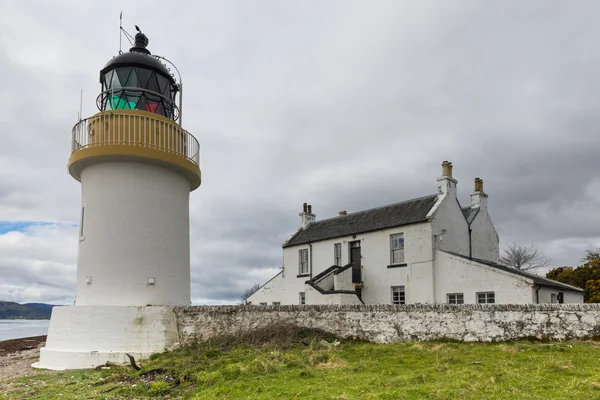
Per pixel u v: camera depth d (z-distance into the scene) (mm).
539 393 7008
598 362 8898
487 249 24266
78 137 14922
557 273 35656
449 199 22484
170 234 15195
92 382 10234
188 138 16312
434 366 9344
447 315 12703
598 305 11102
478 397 6891
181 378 9445
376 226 23656
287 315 14266
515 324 11852
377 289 23109
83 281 14320
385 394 7227
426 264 21031
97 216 14438
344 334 13781
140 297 14211
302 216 31062
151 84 15992
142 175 14750
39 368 13047
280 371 9461
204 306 14133
